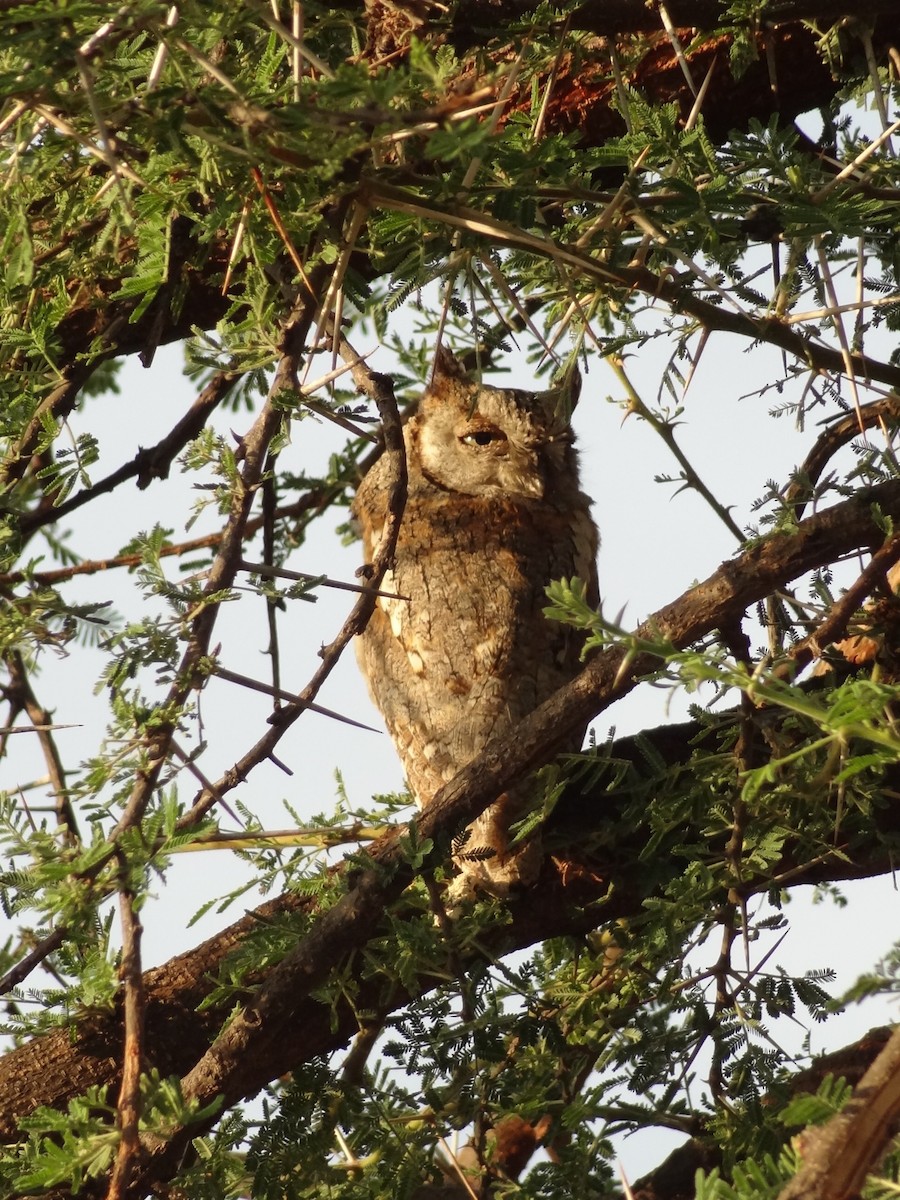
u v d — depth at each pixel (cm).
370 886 619
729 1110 608
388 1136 642
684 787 667
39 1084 648
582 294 670
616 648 611
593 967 689
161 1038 661
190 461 584
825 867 686
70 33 451
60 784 670
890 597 682
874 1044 660
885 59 718
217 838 695
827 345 676
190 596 546
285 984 618
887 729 444
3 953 607
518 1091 641
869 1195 389
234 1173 647
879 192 611
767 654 662
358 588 564
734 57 638
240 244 576
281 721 546
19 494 603
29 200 575
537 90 690
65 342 773
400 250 620
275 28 456
